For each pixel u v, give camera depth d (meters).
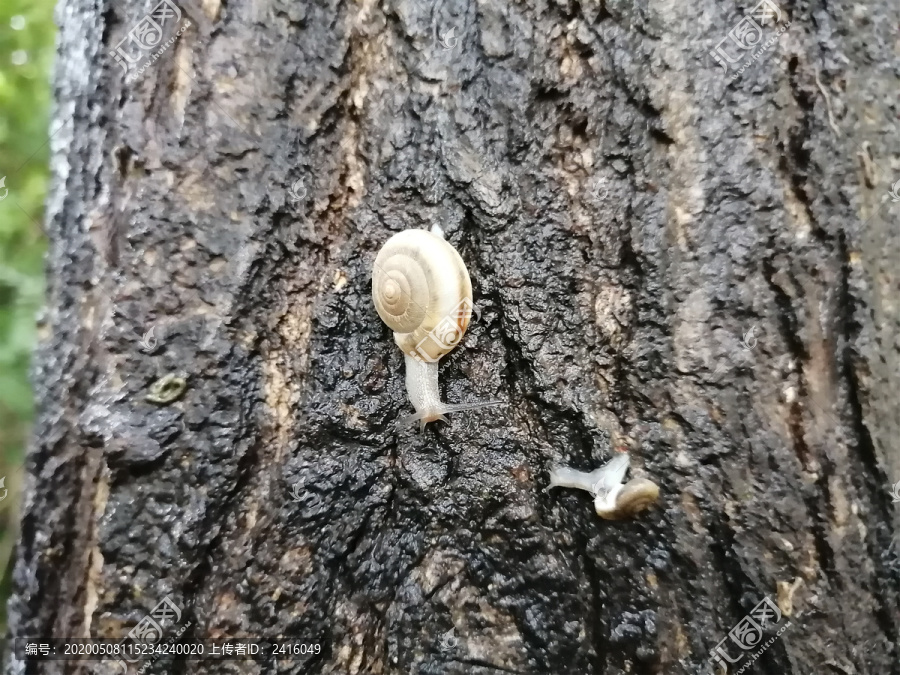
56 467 0.08
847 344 0.08
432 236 0.08
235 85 0.08
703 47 0.08
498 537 0.08
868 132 0.08
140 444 0.08
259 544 0.08
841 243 0.08
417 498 0.08
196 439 0.08
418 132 0.08
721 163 0.08
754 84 0.08
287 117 0.08
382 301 0.08
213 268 0.08
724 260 0.08
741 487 0.07
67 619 0.08
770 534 0.07
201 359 0.08
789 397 0.08
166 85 0.08
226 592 0.08
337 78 0.08
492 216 0.08
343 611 0.08
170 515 0.08
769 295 0.08
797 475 0.07
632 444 0.08
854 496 0.07
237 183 0.08
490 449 0.08
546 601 0.08
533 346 0.08
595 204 0.08
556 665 0.08
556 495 0.08
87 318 0.08
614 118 0.08
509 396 0.08
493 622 0.08
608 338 0.08
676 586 0.08
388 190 0.08
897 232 0.08
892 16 0.08
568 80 0.08
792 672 0.07
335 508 0.08
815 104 0.08
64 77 0.08
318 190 0.08
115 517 0.08
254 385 0.08
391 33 0.08
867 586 0.07
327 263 0.09
